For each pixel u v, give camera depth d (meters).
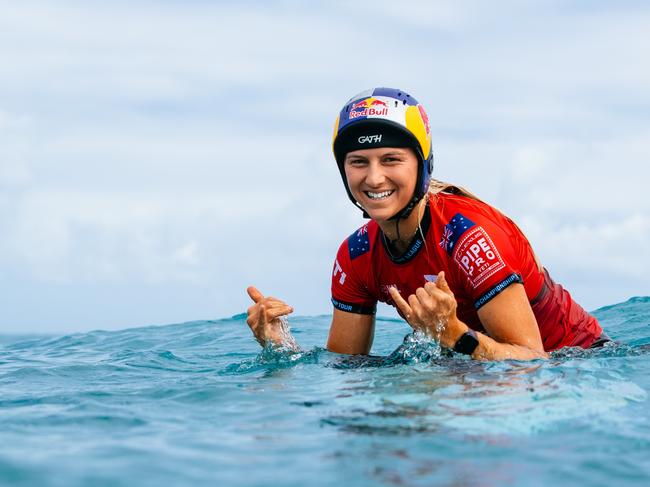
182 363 5.57
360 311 4.81
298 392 3.60
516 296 4.16
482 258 4.13
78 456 2.61
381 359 4.38
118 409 3.44
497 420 2.96
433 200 4.37
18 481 2.35
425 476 2.36
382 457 2.54
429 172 4.23
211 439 2.83
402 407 3.18
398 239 4.39
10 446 2.76
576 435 2.80
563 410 3.11
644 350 4.65
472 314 4.46
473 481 2.32
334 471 2.41
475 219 4.24
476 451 2.60
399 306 4.06
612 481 2.37
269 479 2.35
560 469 2.45
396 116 4.07
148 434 2.94
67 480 2.35
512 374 3.70
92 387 4.25
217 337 8.18
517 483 2.32
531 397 3.29
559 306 4.71
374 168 4.12
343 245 4.79
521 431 2.84
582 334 4.81
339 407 3.24
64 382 4.61
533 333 4.17
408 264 4.42
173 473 2.42
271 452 2.63
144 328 9.34
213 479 2.36
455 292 4.38
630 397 3.39
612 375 3.83
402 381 3.63
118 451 2.67
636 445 2.70
